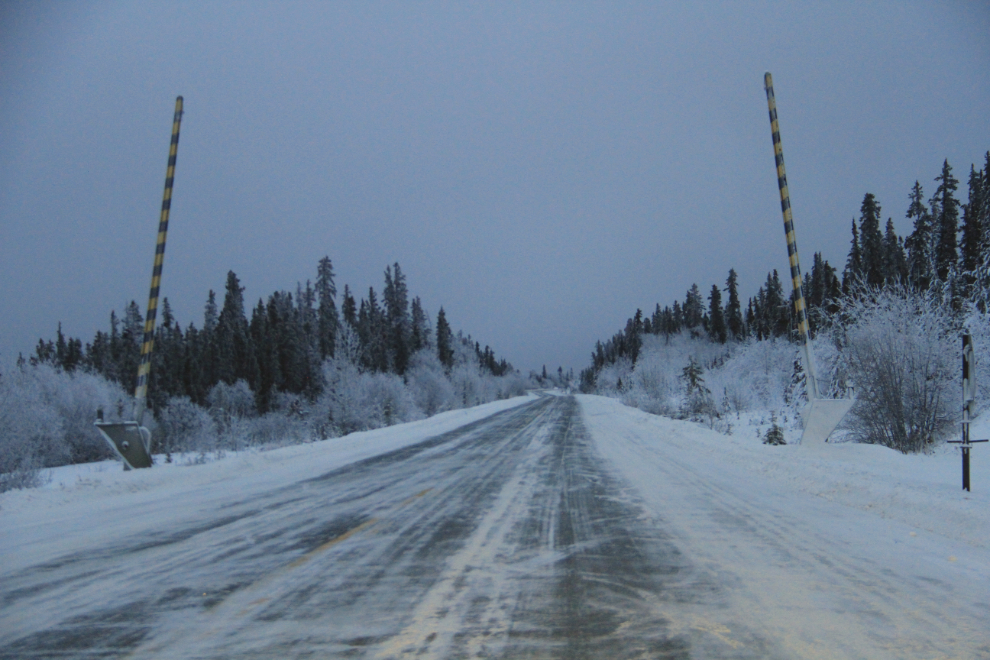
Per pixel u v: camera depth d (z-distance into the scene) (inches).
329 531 273.3
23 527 289.7
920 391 616.1
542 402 2449.6
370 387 1624.0
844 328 767.7
